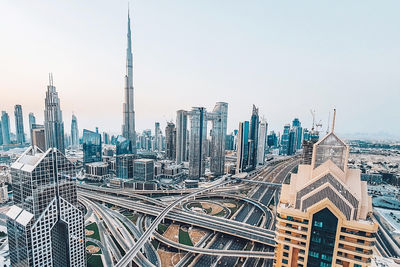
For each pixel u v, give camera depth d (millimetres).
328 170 121688
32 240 135625
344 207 111812
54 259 155125
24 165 141000
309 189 122875
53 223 145750
